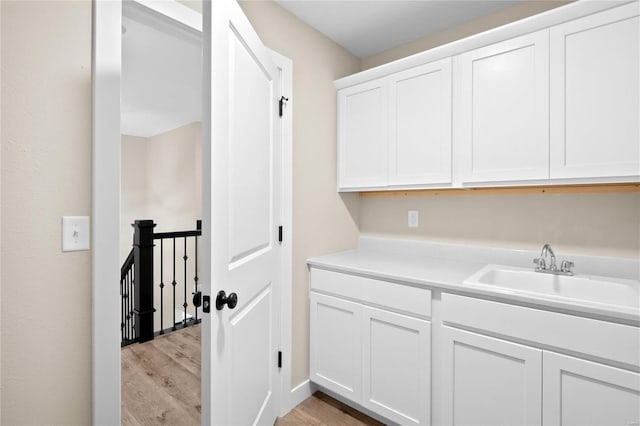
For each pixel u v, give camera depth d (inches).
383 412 67.2
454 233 83.0
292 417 72.9
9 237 37.2
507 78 63.1
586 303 45.8
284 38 75.2
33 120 38.6
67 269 41.0
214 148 41.7
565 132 57.1
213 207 41.6
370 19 80.0
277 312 71.2
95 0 42.5
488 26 78.0
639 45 50.8
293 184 77.5
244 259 53.2
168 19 52.0
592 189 63.9
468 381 56.4
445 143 70.9
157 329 195.9
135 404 77.4
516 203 73.8
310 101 82.4
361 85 85.3
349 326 73.2
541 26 58.9
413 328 62.7
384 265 74.5
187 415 73.8
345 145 89.1
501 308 52.6
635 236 60.5
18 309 37.7
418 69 74.8
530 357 49.9
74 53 41.4
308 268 82.0
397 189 80.2
